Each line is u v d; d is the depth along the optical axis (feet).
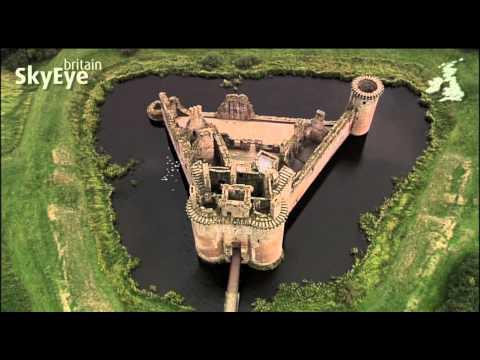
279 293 248.93
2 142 320.29
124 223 280.31
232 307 223.51
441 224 273.95
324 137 289.53
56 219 279.08
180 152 282.56
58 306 244.42
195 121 271.90
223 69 363.97
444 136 321.32
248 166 244.01
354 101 294.25
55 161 309.22
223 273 257.96
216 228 225.97
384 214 280.31
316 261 262.47
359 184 299.38
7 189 295.28
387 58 370.53
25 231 274.98
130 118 338.95
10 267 260.01
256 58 367.25
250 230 224.12
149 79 364.79
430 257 259.19
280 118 314.14
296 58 371.15
